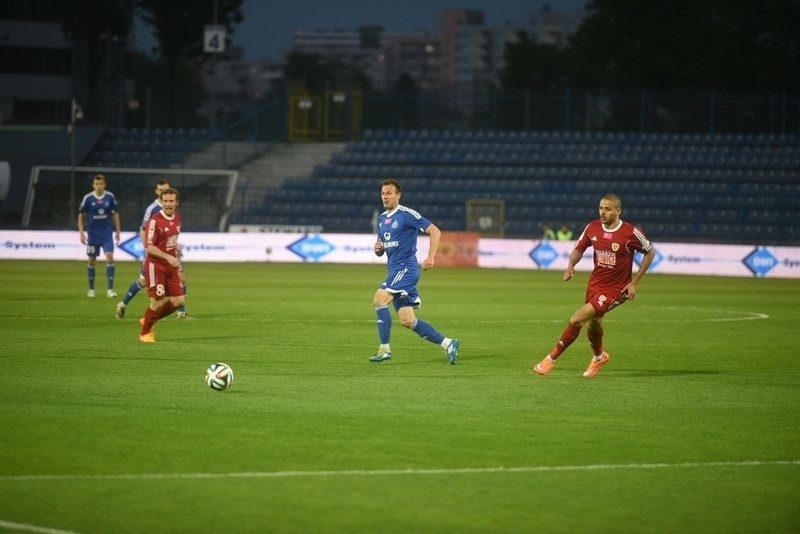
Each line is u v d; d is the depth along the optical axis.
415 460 19.66
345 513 16.45
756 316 50.72
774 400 26.61
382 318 32.22
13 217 114.31
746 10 136.00
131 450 20.03
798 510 17.05
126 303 42.56
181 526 15.71
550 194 118.94
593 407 25.20
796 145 124.00
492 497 17.45
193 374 28.98
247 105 132.00
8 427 21.80
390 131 128.88
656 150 124.00
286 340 37.47
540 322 46.16
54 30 157.00
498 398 26.17
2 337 36.72
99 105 139.38
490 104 132.38
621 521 16.36
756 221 113.81
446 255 96.31
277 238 95.88
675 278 84.12
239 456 19.70
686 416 24.31
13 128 120.94
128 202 109.56
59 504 16.66
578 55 159.00
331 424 22.61
